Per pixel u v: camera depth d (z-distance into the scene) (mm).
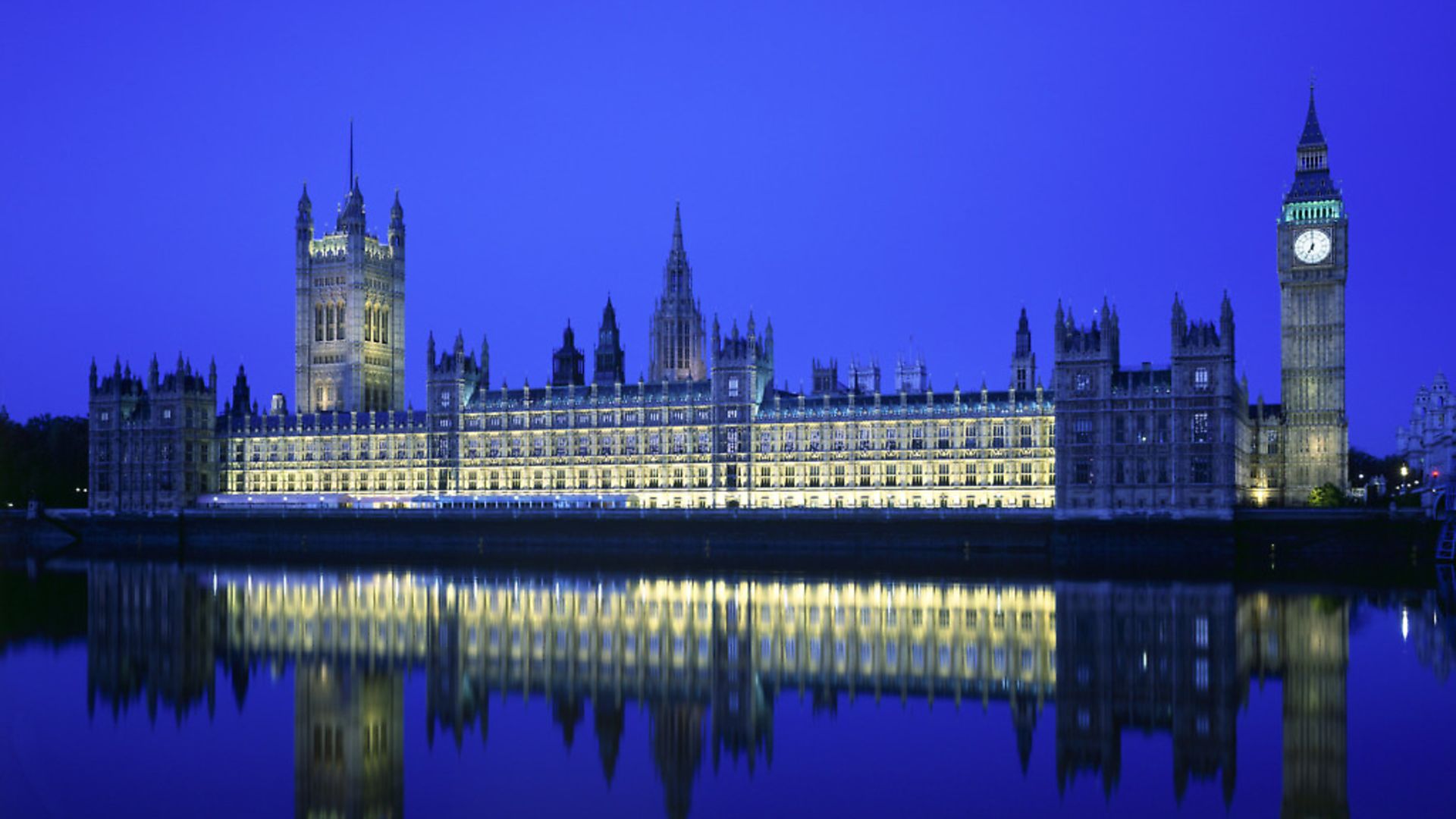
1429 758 76500
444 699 99312
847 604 152375
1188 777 74062
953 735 85750
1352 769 74438
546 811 70750
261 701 98812
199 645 125375
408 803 72000
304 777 77312
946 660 112438
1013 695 97312
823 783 75000
